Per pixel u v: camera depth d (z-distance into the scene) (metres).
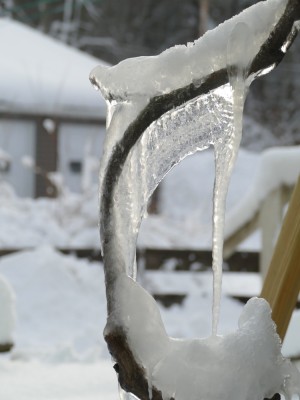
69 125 22.39
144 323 1.53
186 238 15.72
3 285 5.67
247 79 1.56
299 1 1.54
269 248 7.69
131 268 1.62
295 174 7.52
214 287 1.66
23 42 23.73
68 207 15.51
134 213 1.63
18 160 22.03
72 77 22.70
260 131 37.16
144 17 39.50
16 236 14.43
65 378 4.12
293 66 37.69
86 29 38.78
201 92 1.59
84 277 11.05
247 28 1.54
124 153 1.62
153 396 1.51
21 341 8.88
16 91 21.89
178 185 32.16
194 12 39.53
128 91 1.61
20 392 3.76
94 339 7.73
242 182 31.81
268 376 1.53
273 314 1.88
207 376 1.50
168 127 1.63
